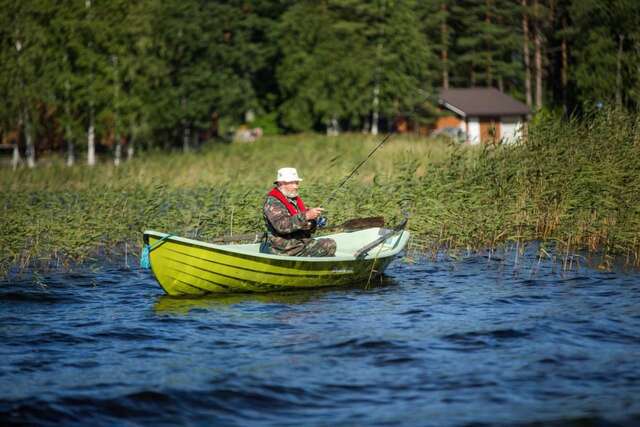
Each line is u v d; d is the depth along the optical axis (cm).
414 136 11781
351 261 3016
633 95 9700
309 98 16162
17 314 2653
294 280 2939
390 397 1772
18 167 10469
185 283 2867
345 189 4366
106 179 6931
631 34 11206
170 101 14012
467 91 14975
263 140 12344
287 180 3016
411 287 2986
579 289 2842
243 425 1641
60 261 3700
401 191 4162
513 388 1806
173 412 1712
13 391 1842
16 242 3600
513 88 18062
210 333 2345
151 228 4081
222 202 4316
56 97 12162
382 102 15925
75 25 11881
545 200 3869
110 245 4038
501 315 2470
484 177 4097
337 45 16075
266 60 17275
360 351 2106
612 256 3366
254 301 2795
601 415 1636
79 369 2017
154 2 14362
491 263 3397
